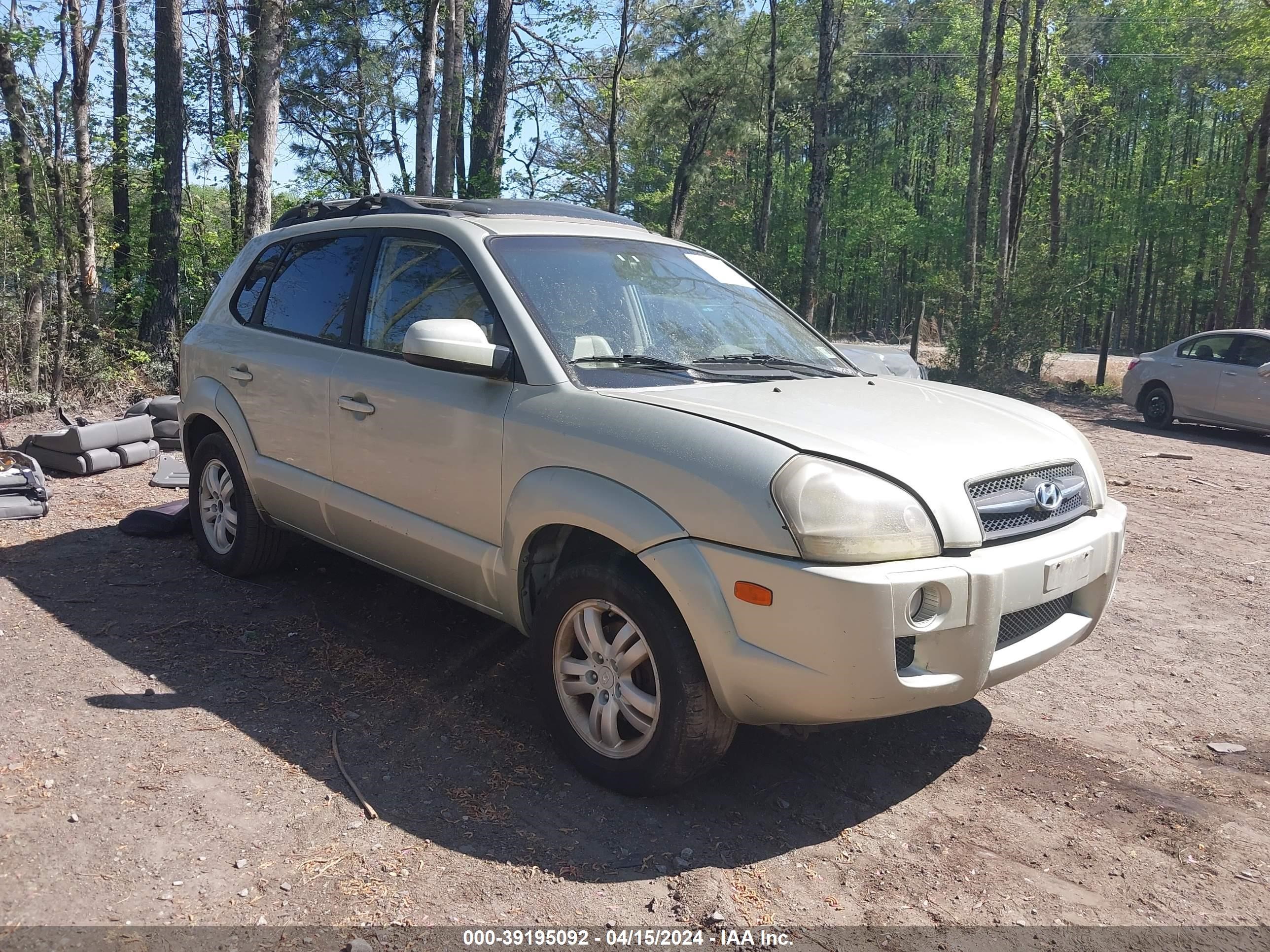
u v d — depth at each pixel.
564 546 3.38
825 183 24.45
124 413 9.03
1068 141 33.31
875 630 2.61
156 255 14.14
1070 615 3.37
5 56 10.84
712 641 2.77
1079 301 28.12
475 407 3.48
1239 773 3.55
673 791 3.09
